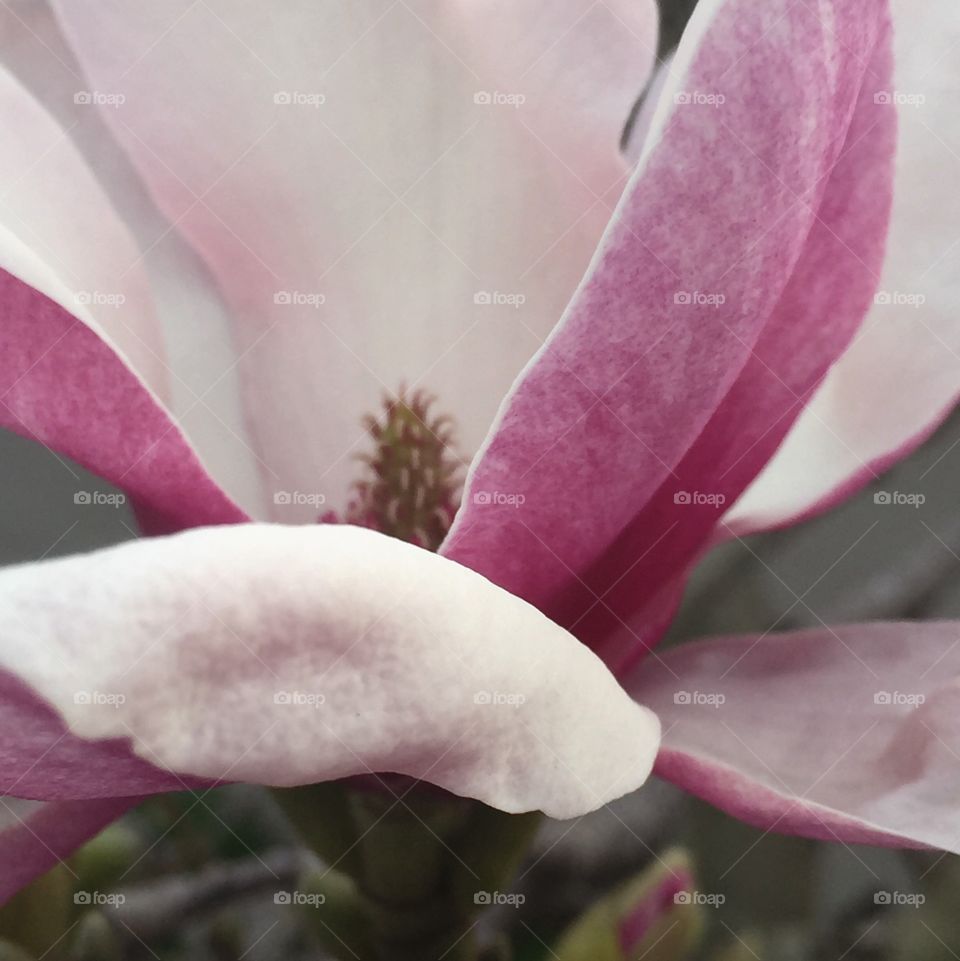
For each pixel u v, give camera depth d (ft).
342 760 0.34
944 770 0.44
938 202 0.49
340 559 0.33
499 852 0.49
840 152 0.44
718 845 0.70
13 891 0.49
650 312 0.40
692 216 0.39
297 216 0.52
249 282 0.53
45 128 0.50
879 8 0.42
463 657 0.34
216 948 0.69
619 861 0.70
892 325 0.50
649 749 0.38
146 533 0.48
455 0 0.50
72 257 0.49
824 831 0.43
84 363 0.41
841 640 0.51
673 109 0.39
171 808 0.73
